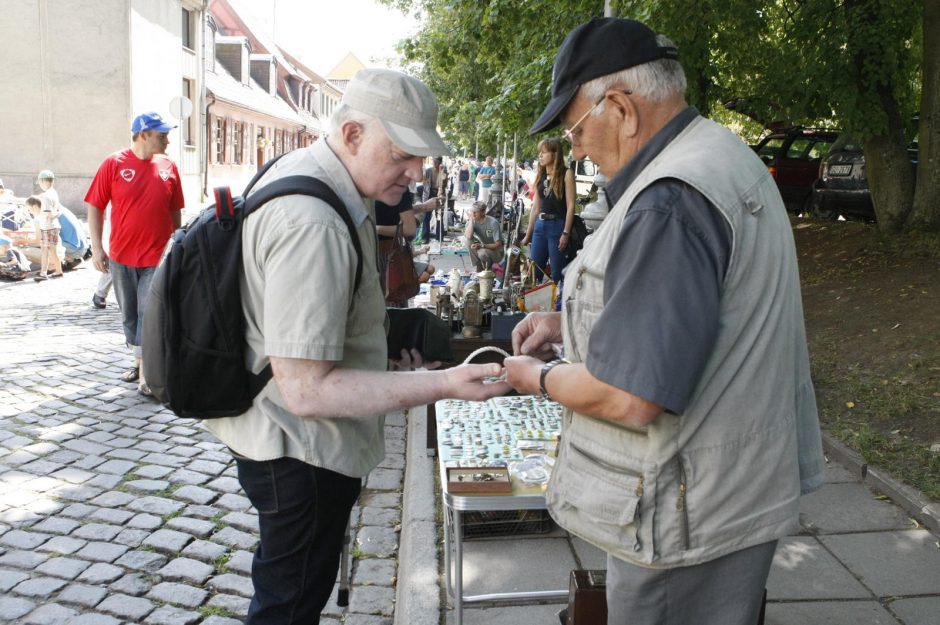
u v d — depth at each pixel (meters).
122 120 20.97
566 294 1.68
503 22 9.86
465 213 22.34
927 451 4.20
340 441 1.96
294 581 2.06
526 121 8.99
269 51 42.19
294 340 1.73
